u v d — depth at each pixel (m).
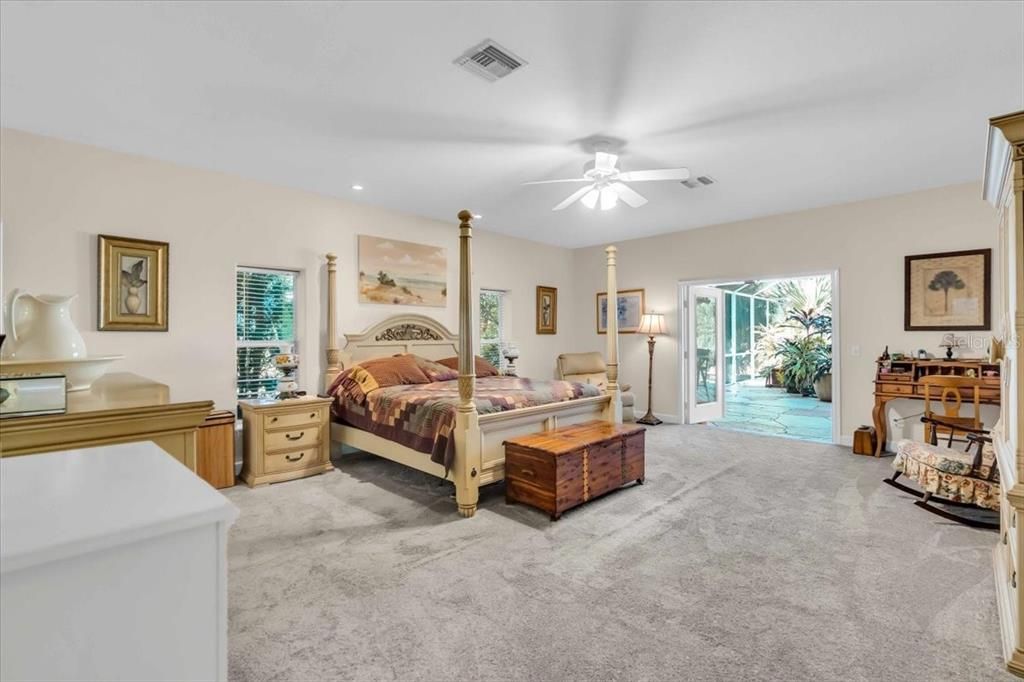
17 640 0.50
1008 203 1.92
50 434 1.00
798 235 5.23
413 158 3.62
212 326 3.92
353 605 2.08
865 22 2.06
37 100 2.74
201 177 3.87
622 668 1.69
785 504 3.30
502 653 1.77
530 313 6.70
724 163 3.72
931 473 3.11
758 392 10.06
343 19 2.05
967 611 2.02
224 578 0.61
